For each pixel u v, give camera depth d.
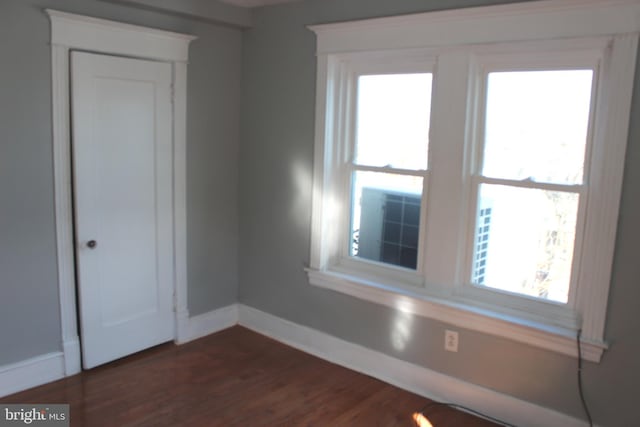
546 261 2.68
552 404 2.64
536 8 2.47
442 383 3.00
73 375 3.16
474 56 2.75
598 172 2.45
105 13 3.02
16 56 2.71
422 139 3.03
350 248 3.48
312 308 3.59
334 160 3.42
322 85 3.31
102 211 3.15
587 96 2.48
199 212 3.71
